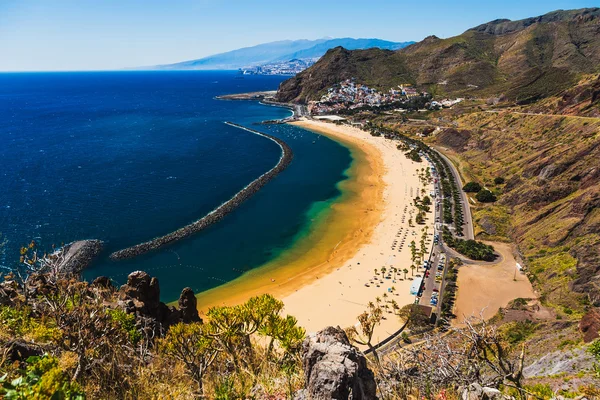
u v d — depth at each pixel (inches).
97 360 489.7
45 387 291.3
